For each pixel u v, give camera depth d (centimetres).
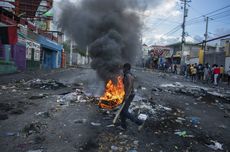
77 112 690
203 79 2358
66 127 559
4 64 1675
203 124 675
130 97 551
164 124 631
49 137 493
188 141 523
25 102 788
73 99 856
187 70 2584
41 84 1183
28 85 1166
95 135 516
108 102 670
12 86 1123
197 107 911
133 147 466
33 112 671
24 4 2141
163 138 529
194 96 1172
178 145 495
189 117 737
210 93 1335
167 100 993
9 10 1788
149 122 632
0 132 507
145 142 497
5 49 1697
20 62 2030
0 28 1205
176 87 1478
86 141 479
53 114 660
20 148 435
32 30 2400
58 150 432
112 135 522
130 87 545
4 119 595
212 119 742
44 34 2862
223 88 1777
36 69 2467
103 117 652
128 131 554
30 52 2300
